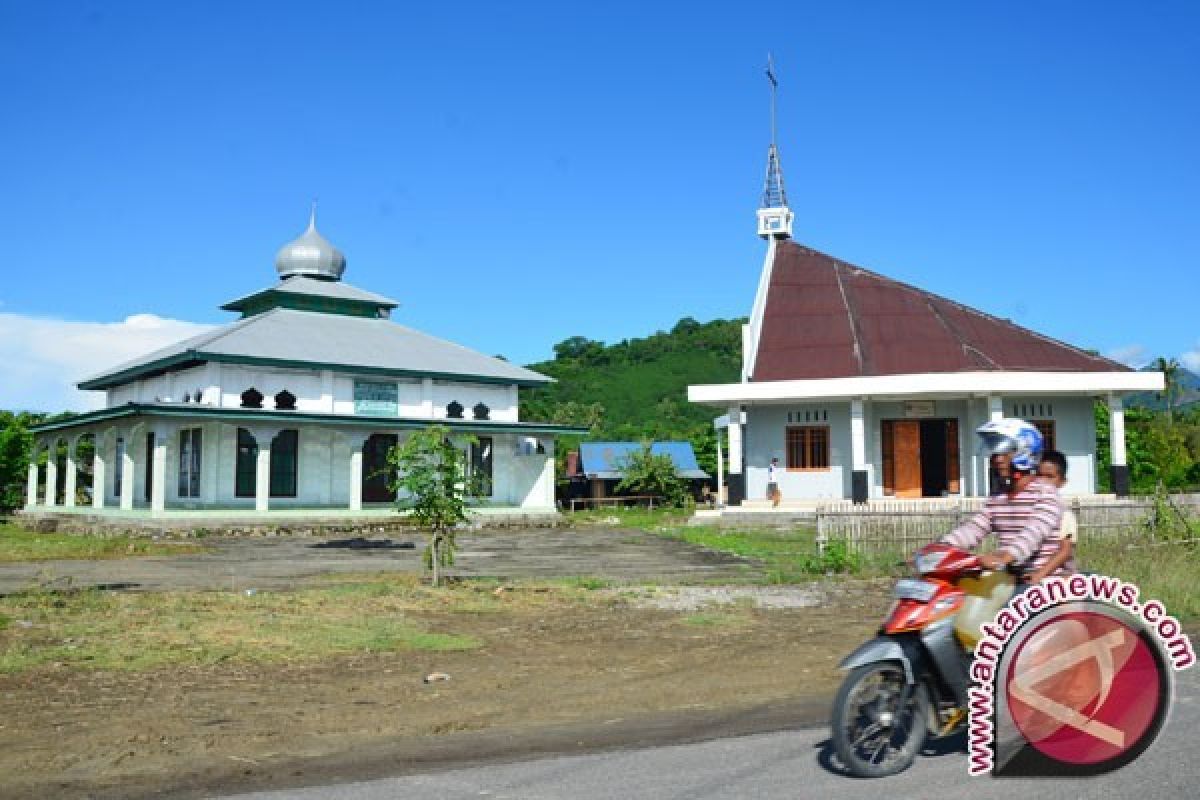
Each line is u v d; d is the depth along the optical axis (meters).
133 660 8.92
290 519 28.92
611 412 100.88
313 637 10.15
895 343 31.27
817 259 35.94
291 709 7.36
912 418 30.58
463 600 13.13
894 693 5.73
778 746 6.34
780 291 34.31
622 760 6.02
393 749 6.36
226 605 12.09
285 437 32.09
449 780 5.62
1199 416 61.00
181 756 6.16
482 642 10.33
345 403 33.44
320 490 32.59
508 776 5.68
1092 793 5.25
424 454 14.91
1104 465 41.31
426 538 27.16
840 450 30.55
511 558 20.69
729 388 29.38
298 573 17.05
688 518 34.72
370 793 5.39
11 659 8.77
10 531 31.30
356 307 39.69
